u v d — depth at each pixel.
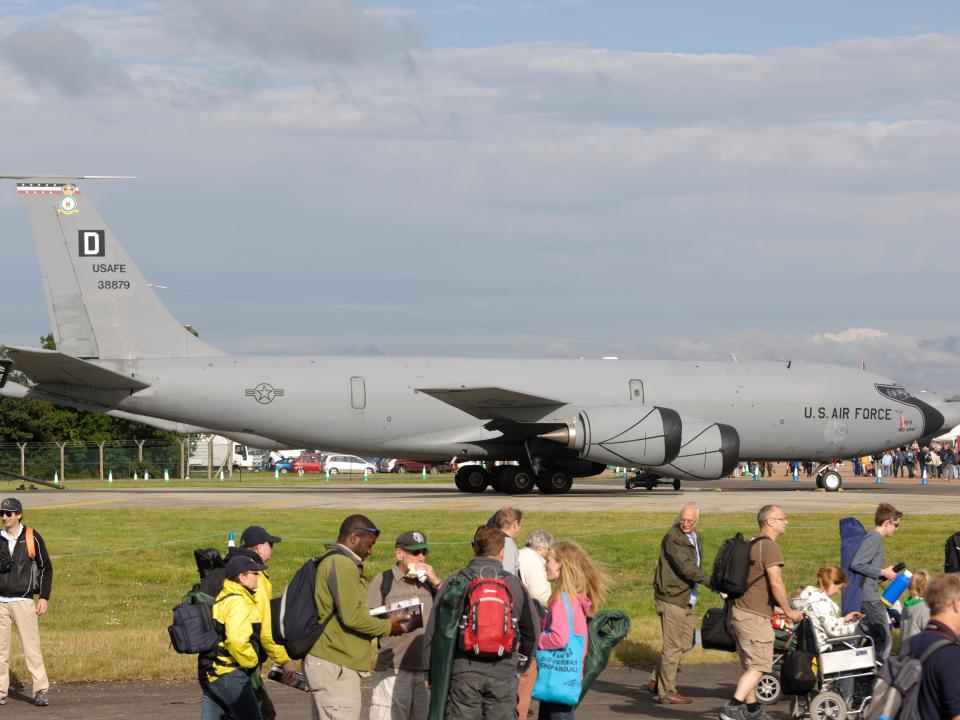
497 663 8.67
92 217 41.00
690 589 13.21
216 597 10.09
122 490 47.94
